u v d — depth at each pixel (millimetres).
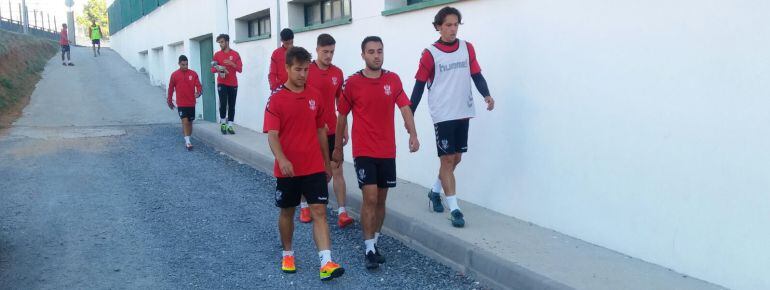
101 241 5852
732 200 4070
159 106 16781
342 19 8844
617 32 4758
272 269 5191
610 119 4871
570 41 5172
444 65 5484
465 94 5570
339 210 6320
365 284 4879
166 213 6828
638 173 4684
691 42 4238
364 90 5012
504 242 5145
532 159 5668
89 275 5008
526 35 5613
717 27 4074
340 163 6133
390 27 7676
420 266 5258
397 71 7590
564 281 4250
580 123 5137
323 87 6176
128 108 16281
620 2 4715
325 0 9953
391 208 6242
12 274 4988
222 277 5008
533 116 5621
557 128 5371
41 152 10227
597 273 4418
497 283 4664
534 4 5504
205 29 14141
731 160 4055
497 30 5953
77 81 20875
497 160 6094
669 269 4504
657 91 4492
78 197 7457
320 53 6184
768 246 3891
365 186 5059
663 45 4426
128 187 8031
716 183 4156
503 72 5926
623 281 4266
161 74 21141
